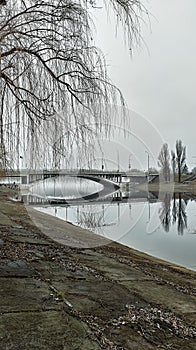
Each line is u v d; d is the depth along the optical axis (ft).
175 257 32.30
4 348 7.84
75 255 21.16
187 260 31.22
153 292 14.39
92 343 8.50
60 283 13.66
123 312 11.19
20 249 20.15
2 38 12.01
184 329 10.40
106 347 8.39
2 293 11.57
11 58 13.25
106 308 11.33
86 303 11.53
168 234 44.06
